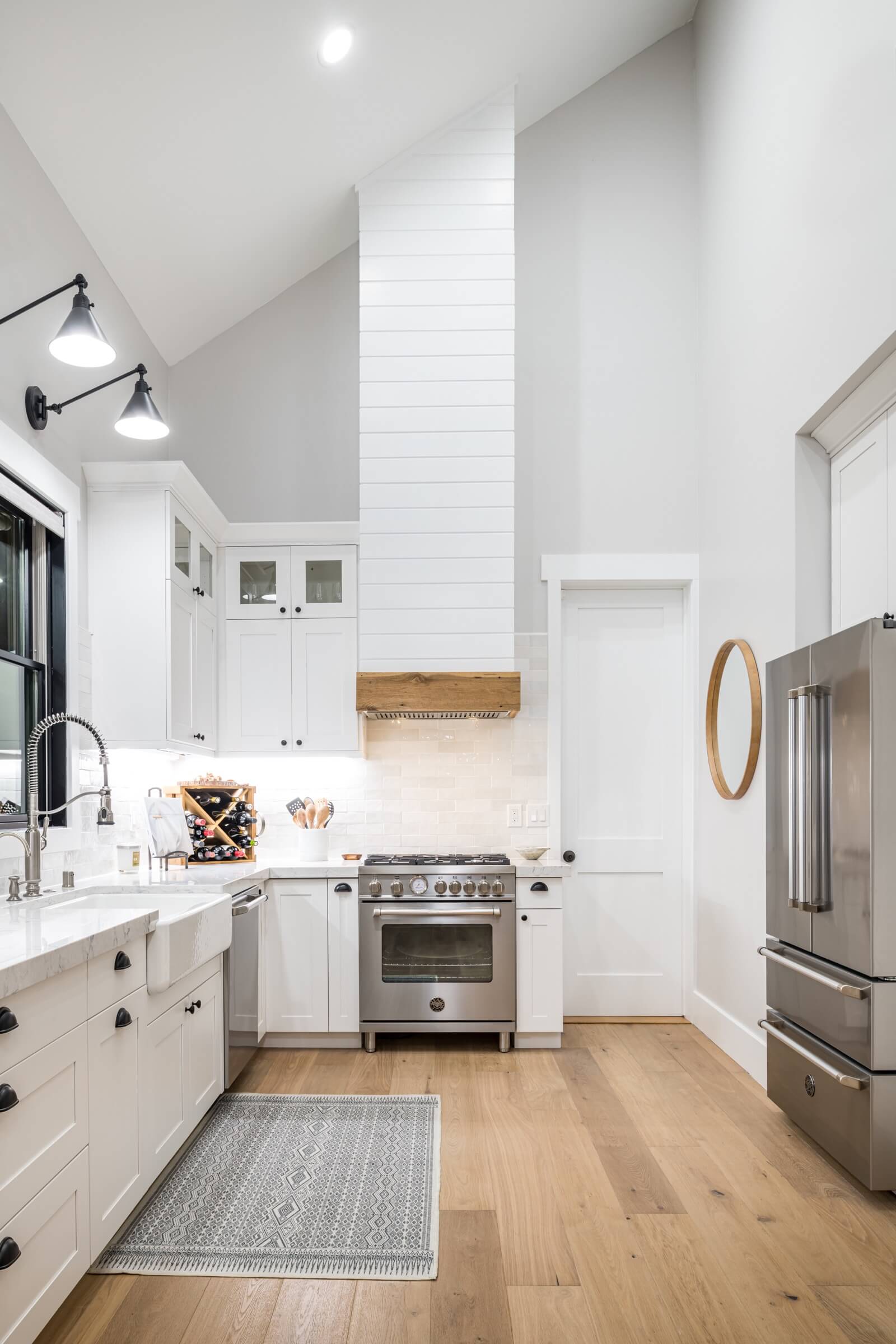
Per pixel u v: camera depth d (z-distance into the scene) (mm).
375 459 4129
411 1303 2010
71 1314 1965
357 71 3496
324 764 4375
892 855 2375
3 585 2883
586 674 4504
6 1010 1601
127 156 3184
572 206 4582
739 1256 2201
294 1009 3791
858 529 2957
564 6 3836
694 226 4562
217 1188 2537
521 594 4430
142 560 3428
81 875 3283
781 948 3021
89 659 3395
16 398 2832
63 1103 1858
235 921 3273
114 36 2740
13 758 2945
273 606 4215
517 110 4500
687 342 4520
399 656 4062
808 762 2691
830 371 2908
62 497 3141
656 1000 4387
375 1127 2969
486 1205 2457
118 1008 2170
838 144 2861
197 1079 2838
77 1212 1919
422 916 3781
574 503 4457
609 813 4453
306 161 3812
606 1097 3270
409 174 4188
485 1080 3443
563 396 4508
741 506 3799
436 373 4145
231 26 2945
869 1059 2379
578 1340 1880
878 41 2596
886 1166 2375
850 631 2500
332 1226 2334
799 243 3182
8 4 2486
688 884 4363
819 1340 1881
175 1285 2080
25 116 2805
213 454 4523
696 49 4566
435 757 4375
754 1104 3199
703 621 4328
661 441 4488
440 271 4168
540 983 3805
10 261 2783
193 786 4000
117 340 3729
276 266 4363
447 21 3516
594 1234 2301
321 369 4547
